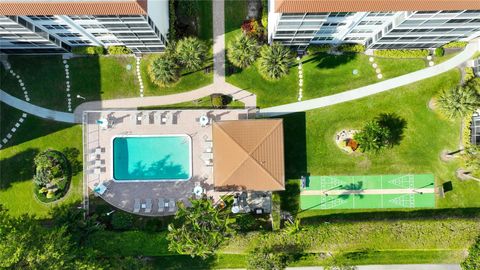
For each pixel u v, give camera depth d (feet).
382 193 171.32
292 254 168.96
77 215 160.35
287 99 171.12
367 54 170.91
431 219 167.84
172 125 170.60
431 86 170.91
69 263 143.74
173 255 170.30
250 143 157.48
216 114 171.01
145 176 171.83
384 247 163.73
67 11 126.31
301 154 171.22
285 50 153.58
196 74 171.01
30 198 171.01
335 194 171.63
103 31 146.72
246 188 159.94
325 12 128.16
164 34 159.94
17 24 132.87
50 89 171.73
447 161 170.81
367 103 171.12
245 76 170.91
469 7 124.77
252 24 166.40
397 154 171.01
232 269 170.40
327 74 171.12
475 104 156.35
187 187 171.63
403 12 132.87
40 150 171.73
